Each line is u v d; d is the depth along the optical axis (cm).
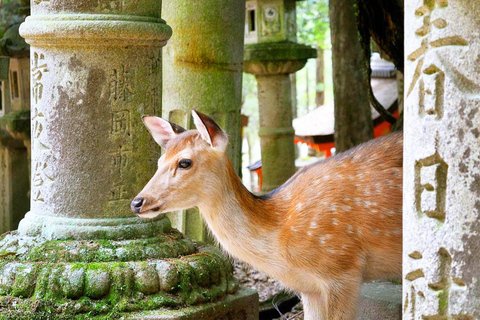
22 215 909
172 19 671
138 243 480
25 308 445
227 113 686
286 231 425
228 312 489
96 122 480
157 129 445
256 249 428
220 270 496
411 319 295
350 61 882
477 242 272
